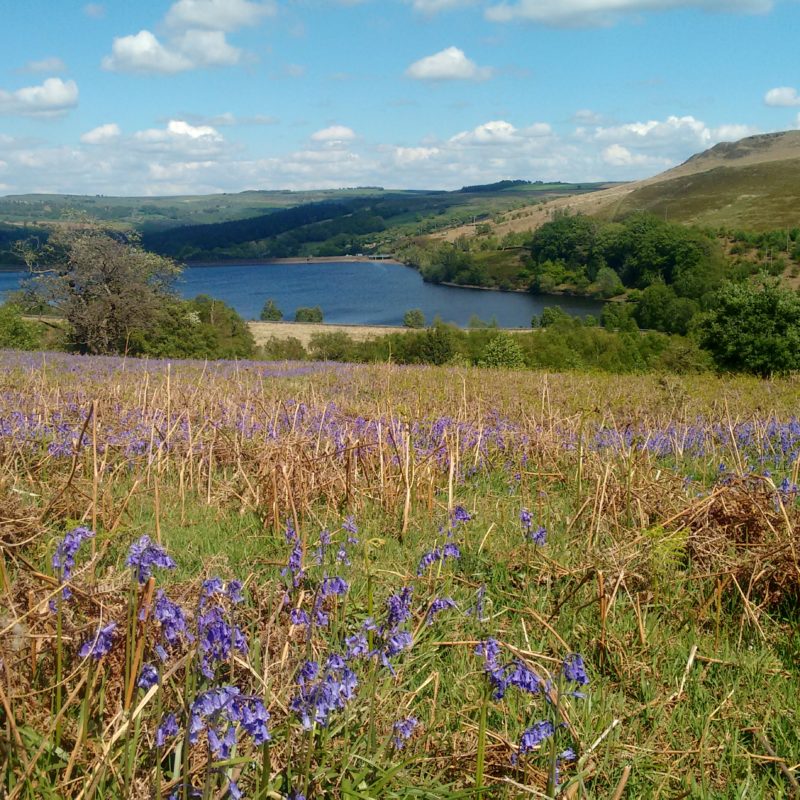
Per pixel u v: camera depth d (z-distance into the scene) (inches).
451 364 1669.5
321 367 1111.0
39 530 173.9
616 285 6363.2
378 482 268.1
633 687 152.3
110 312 1825.8
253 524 232.7
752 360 1624.0
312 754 110.7
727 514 216.4
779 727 137.0
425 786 113.7
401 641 128.5
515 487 278.4
